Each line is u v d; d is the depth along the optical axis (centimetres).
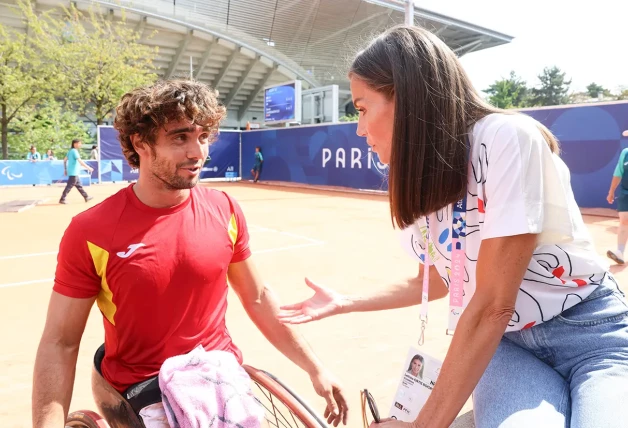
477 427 132
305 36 4303
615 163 1124
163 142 143
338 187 1928
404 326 398
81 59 2853
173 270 149
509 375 139
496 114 128
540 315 139
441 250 151
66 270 147
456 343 125
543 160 123
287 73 4225
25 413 268
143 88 148
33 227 941
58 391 143
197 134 147
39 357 144
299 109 2588
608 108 1124
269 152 2298
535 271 136
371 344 363
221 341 170
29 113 3028
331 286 519
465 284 142
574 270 137
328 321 409
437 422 124
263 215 1138
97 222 146
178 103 140
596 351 136
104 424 152
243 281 181
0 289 514
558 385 135
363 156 1805
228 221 167
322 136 1980
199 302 158
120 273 144
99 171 2188
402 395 166
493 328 122
